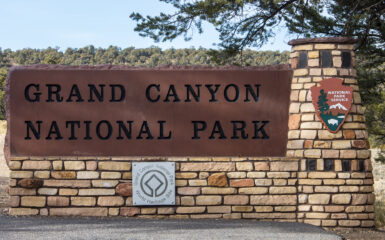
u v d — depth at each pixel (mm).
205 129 9633
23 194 9461
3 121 39750
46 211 9445
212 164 9570
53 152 9516
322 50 9742
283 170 9594
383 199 17016
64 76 9594
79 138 9555
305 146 9578
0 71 77375
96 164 9500
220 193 9531
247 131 9656
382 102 14562
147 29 14195
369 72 14367
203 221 9141
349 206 9547
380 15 13242
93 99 9594
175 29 14188
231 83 9695
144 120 9594
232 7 14047
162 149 9578
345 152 9578
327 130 9602
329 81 9664
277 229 8516
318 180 9547
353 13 13328
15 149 9508
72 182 9477
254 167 9586
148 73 9641
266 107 9703
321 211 9492
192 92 9664
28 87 9570
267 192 9562
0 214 9477
